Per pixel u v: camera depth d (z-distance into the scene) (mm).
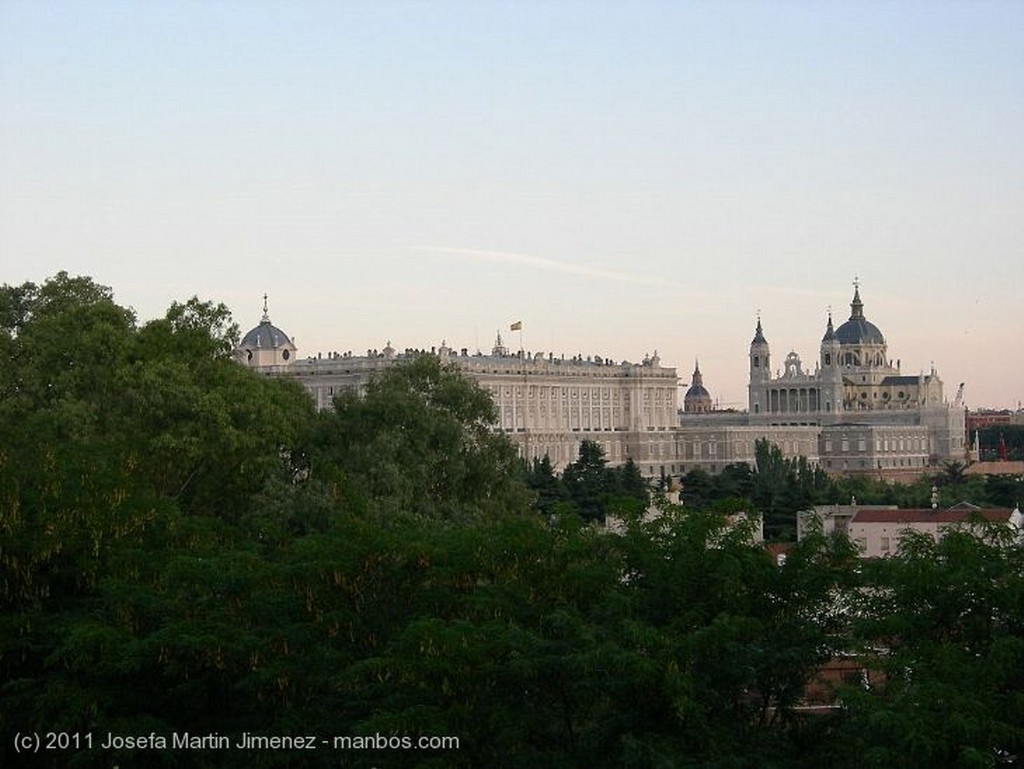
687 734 100875
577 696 106125
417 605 116375
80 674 111562
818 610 112438
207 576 116625
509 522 125625
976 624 104312
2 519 122375
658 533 118250
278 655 110625
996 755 95812
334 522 129875
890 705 95125
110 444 151500
